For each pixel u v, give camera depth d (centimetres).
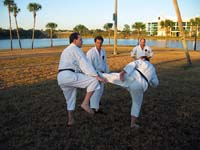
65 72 495
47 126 525
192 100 725
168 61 1703
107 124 541
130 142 454
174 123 548
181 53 2497
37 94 781
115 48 2338
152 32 14875
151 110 634
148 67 514
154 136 478
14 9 4269
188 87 885
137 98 511
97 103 604
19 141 457
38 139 464
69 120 529
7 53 2658
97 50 627
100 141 458
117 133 491
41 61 1761
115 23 2298
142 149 429
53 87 880
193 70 1277
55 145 441
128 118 578
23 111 617
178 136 481
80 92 815
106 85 914
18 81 996
